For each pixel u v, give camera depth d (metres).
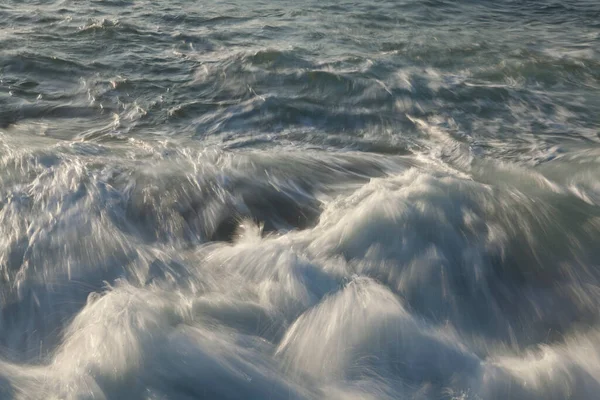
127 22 9.45
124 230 4.07
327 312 3.36
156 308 3.29
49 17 9.60
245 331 3.22
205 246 4.01
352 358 3.12
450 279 3.75
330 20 10.46
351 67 7.89
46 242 3.84
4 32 8.70
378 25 10.33
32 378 2.92
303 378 3.01
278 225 4.32
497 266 3.90
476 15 11.61
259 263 3.73
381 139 5.97
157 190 4.54
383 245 3.94
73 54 7.99
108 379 2.88
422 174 4.75
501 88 7.44
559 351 3.29
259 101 6.75
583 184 5.00
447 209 4.29
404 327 3.30
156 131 5.98
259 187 4.76
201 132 6.00
